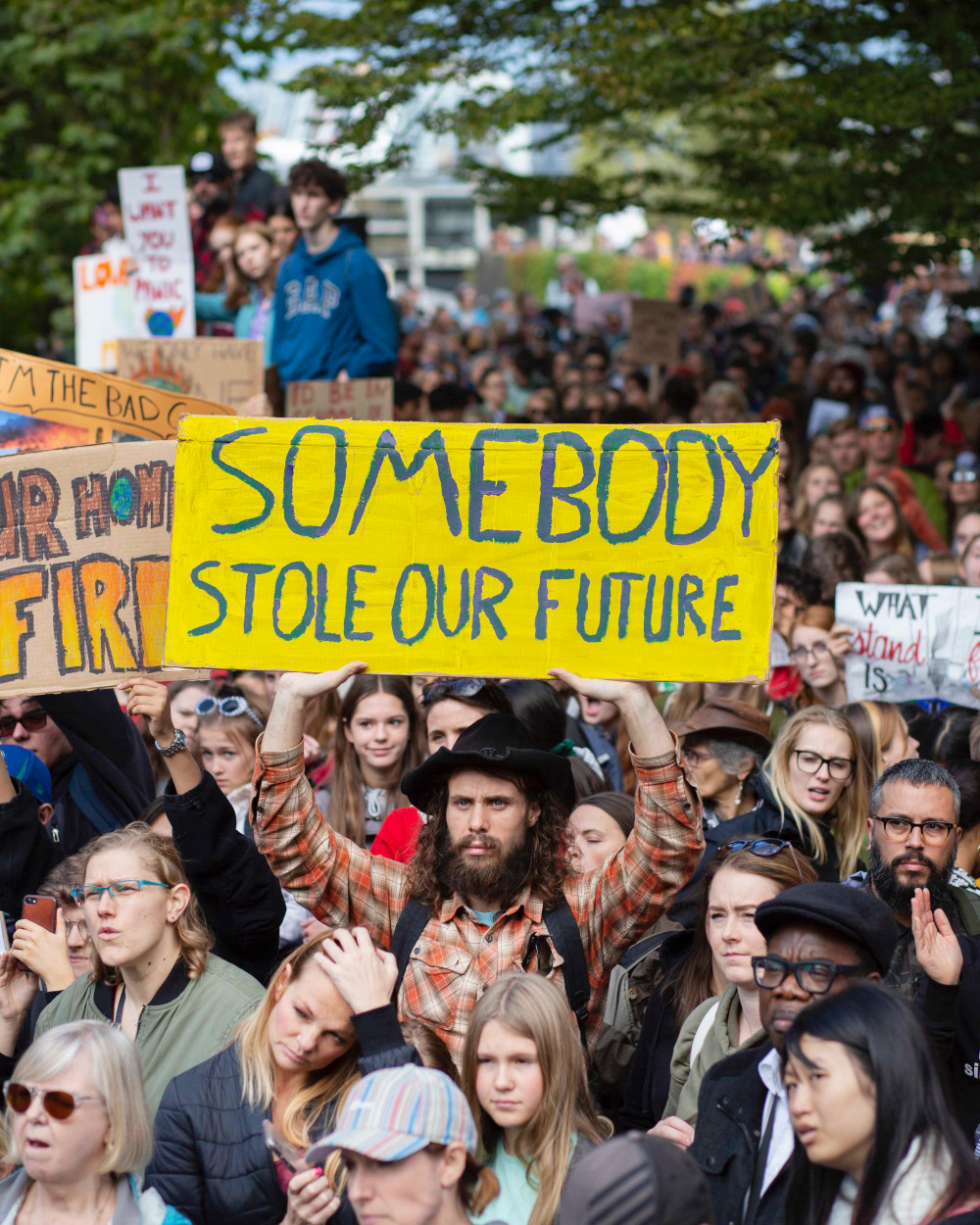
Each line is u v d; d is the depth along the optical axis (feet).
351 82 45.55
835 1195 12.53
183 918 17.53
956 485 41.06
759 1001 16.12
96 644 19.26
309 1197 13.53
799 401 57.26
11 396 22.82
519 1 46.44
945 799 18.22
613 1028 19.29
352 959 14.96
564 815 17.28
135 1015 17.48
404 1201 12.26
